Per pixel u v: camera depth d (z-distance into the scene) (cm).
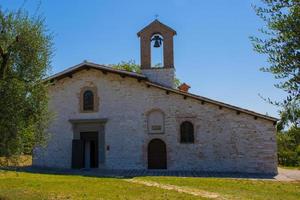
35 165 2748
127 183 1733
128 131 2642
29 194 1370
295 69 494
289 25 493
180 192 1448
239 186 1664
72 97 2752
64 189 1510
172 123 2583
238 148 2458
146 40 2834
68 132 2727
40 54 1334
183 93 2564
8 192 1407
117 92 2698
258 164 2416
